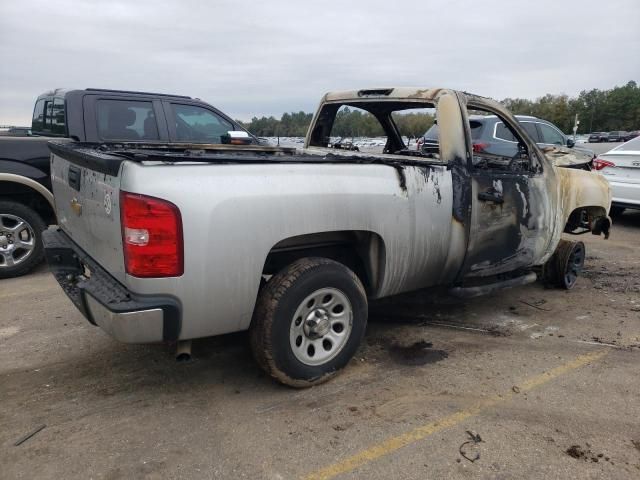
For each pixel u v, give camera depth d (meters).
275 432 2.78
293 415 2.94
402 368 3.56
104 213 2.79
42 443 2.64
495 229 3.98
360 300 3.31
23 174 5.45
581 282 5.70
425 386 3.31
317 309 3.17
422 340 4.04
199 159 2.78
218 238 2.64
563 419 2.95
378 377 3.42
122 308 2.54
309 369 3.17
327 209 3.02
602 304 4.98
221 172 2.69
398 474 2.47
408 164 3.51
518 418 2.96
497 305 4.90
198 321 2.73
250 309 2.87
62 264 3.52
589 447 2.70
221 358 3.65
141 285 2.56
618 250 7.20
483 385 3.33
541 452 2.65
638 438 2.79
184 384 3.28
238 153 4.41
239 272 2.74
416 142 4.89
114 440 2.68
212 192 2.62
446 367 3.58
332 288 3.16
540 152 4.41
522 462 2.57
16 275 5.56
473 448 2.67
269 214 2.79
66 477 2.40
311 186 2.97
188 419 2.89
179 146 4.54
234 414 2.94
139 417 2.90
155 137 6.11
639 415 3.01
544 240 4.50
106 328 2.65
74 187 3.26
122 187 2.53
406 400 3.13
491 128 7.54
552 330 4.30
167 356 3.67
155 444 2.65
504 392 3.25
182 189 2.55
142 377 3.36
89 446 2.63
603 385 3.35
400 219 3.38
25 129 8.26
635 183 8.48
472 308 4.80
